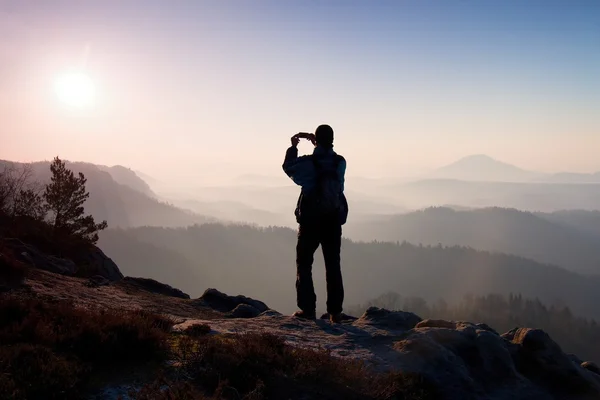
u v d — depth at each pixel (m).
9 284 7.44
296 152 7.56
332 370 4.79
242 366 4.60
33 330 4.68
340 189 7.39
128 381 4.31
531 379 5.72
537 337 6.08
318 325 6.97
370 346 5.94
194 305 10.10
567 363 5.88
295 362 4.88
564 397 5.56
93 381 4.20
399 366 5.32
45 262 12.38
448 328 6.34
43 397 3.77
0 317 4.95
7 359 4.02
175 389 4.05
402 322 7.10
